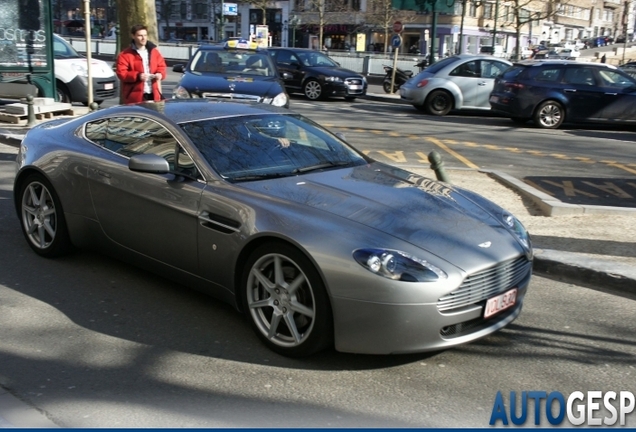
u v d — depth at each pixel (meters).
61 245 5.60
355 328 3.77
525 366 4.12
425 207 4.35
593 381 3.97
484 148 12.78
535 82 16.20
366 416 3.51
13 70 13.13
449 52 50.28
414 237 3.95
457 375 3.97
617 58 47.88
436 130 15.27
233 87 11.03
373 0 53.91
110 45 41.28
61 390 3.66
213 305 4.88
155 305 4.86
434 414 3.55
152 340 4.31
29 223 5.84
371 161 5.42
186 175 4.66
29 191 5.78
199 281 4.61
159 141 4.98
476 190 8.74
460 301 3.84
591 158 11.99
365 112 18.66
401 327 3.71
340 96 21.88
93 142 5.43
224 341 4.32
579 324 4.77
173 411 3.49
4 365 3.92
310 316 3.93
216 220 4.37
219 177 4.55
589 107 16.06
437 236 4.01
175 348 4.21
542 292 5.38
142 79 9.43
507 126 16.61
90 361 4.01
